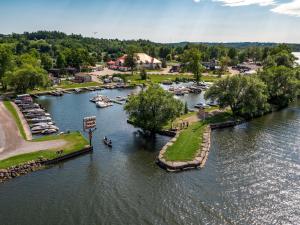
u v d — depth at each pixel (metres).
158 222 47.97
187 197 54.97
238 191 56.91
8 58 155.25
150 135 87.88
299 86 129.00
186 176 62.81
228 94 103.00
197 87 170.25
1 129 88.69
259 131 91.56
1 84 162.62
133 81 191.88
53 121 102.12
